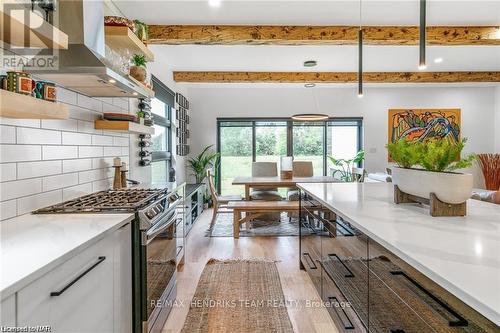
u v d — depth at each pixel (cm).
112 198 209
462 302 85
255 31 381
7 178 156
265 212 455
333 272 209
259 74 609
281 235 455
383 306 133
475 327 80
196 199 558
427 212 179
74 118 221
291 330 212
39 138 181
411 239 124
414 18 362
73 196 219
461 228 142
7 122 155
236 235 438
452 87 742
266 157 756
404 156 200
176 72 599
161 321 208
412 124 745
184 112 691
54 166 196
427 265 96
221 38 380
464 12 348
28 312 90
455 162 183
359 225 152
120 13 336
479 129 744
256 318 228
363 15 354
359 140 760
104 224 147
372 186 304
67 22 178
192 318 228
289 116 745
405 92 745
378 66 574
